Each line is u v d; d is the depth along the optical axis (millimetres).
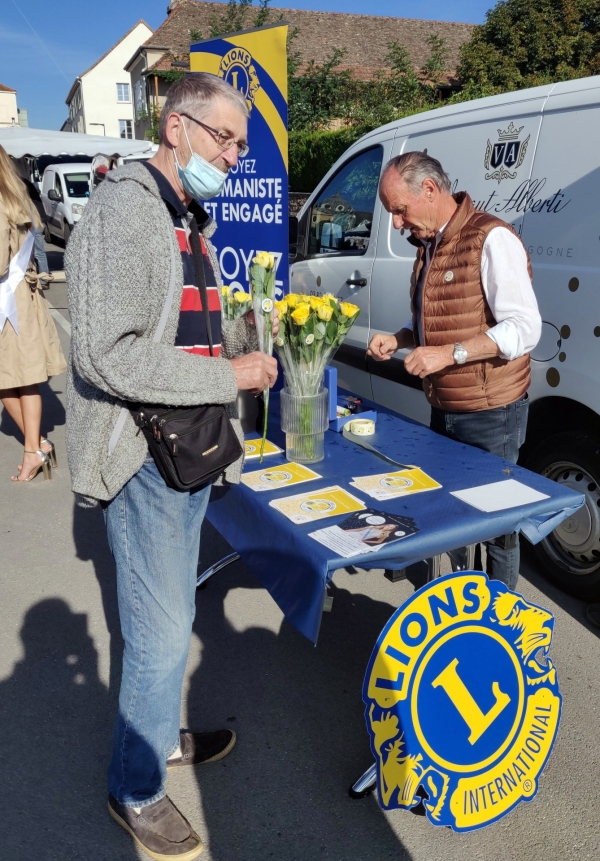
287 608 1778
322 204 4660
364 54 26906
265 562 1934
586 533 2955
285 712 2400
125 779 1833
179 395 1528
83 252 1441
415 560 1763
